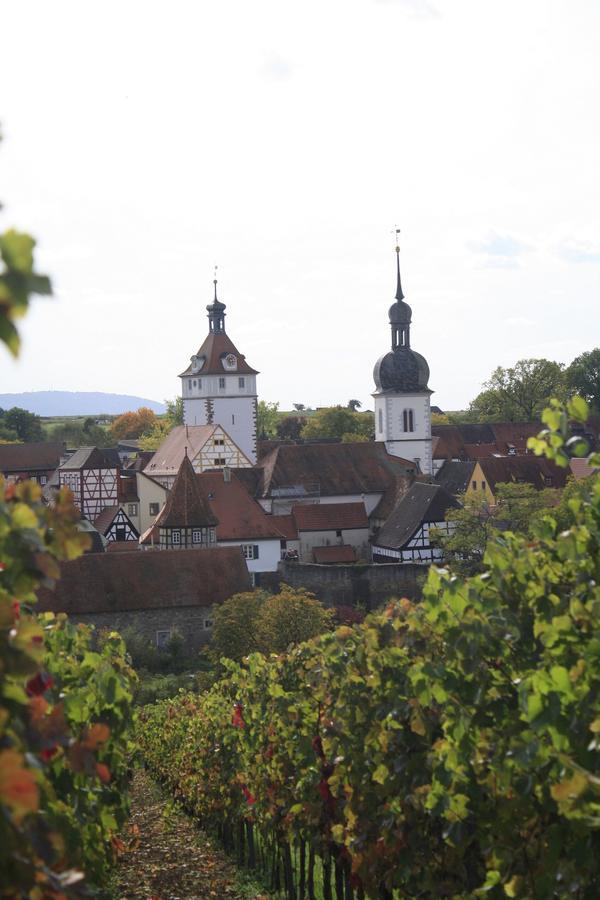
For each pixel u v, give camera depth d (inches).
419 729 520.1
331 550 4340.6
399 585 3656.5
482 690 457.4
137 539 4461.1
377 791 581.6
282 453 4741.6
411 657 573.9
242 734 988.6
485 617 454.0
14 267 145.6
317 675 733.3
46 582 258.4
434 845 537.3
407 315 5236.2
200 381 5319.9
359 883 676.1
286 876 885.2
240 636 2586.1
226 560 3122.5
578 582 421.7
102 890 531.2
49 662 590.2
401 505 4335.6
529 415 7263.8
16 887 210.4
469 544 3410.4
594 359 7293.3
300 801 792.3
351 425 7647.6
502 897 446.6
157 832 1295.5
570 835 395.5
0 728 207.0
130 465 6318.9
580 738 361.7
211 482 4023.1
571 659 398.3
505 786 416.5
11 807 181.8
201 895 903.7
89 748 284.5
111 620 3004.4
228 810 1107.3
